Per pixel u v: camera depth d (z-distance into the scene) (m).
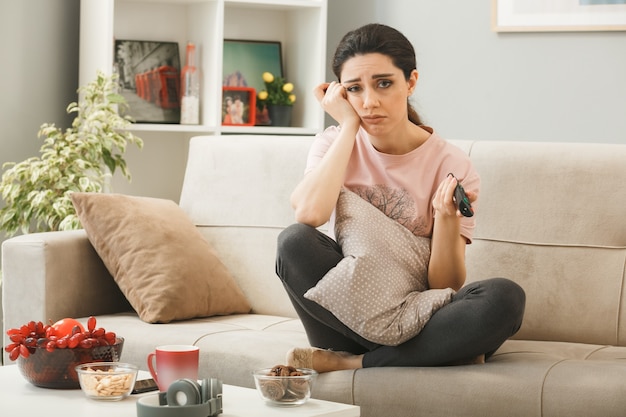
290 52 4.96
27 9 4.45
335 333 2.58
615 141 4.14
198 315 3.12
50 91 4.55
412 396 2.38
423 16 4.61
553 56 4.27
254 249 3.36
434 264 2.55
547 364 2.36
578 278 2.89
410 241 2.58
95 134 4.21
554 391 2.26
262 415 1.93
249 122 4.74
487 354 2.55
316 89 2.80
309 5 4.70
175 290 3.04
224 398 2.08
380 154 2.71
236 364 2.66
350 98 2.62
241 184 3.45
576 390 2.24
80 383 2.07
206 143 3.58
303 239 2.50
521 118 4.36
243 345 2.71
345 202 2.63
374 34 2.58
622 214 2.89
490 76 4.43
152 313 3.00
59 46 4.56
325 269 2.50
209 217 3.46
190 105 4.58
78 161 4.04
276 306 3.30
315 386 2.48
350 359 2.52
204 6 4.58
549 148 3.02
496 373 2.34
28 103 4.48
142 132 4.68
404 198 2.67
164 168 4.76
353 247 2.51
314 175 2.62
